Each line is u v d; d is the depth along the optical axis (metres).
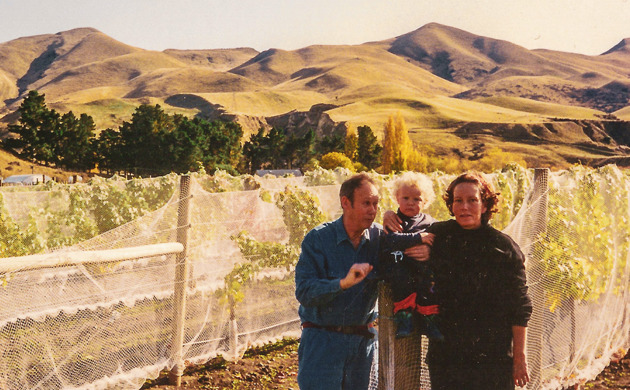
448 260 3.60
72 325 5.13
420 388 3.93
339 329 3.66
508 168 9.04
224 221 7.21
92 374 5.27
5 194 8.67
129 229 5.88
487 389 3.55
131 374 5.61
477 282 3.55
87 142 154.00
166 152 145.75
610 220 6.93
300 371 3.71
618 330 7.36
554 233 5.96
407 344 3.68
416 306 3.64
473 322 3.57
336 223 3.73
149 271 5.88
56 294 5.02
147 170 147.25
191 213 6.28
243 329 7.33
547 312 5.85
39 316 4.88
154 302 5.91
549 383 5.82
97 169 155.88
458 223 3.67
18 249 8.53
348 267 3.67
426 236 3.65
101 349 5.36
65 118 155.50
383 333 3.69
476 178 3.62
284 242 8.35
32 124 150.00
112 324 5.45
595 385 6.45
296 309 8.11
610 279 6.88
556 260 5.87
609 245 6.79
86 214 9.59
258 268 7.50
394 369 3.67
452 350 3.61
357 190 3.60
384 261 3.67
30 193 8.99
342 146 171.62
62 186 9.57
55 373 4.99
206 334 6.76
